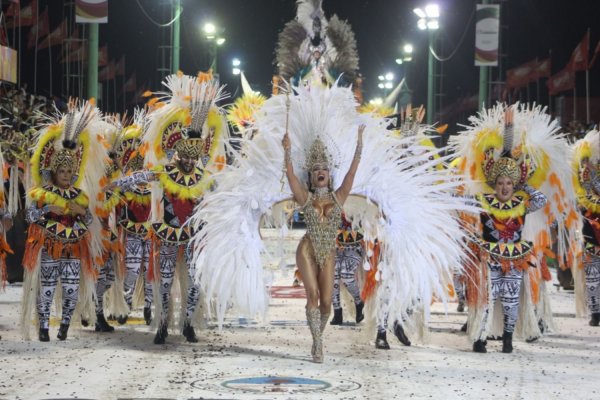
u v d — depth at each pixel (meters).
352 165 10.18
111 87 47.00
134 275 13.38
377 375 9.34
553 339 12.45
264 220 11.21
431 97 43.81
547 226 12.45
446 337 12.44
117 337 12.06
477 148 11.98
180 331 11.76
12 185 15.52
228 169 11.12
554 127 12.79
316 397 8.16
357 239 13.27
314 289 10.08
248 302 10.73
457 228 11.08
